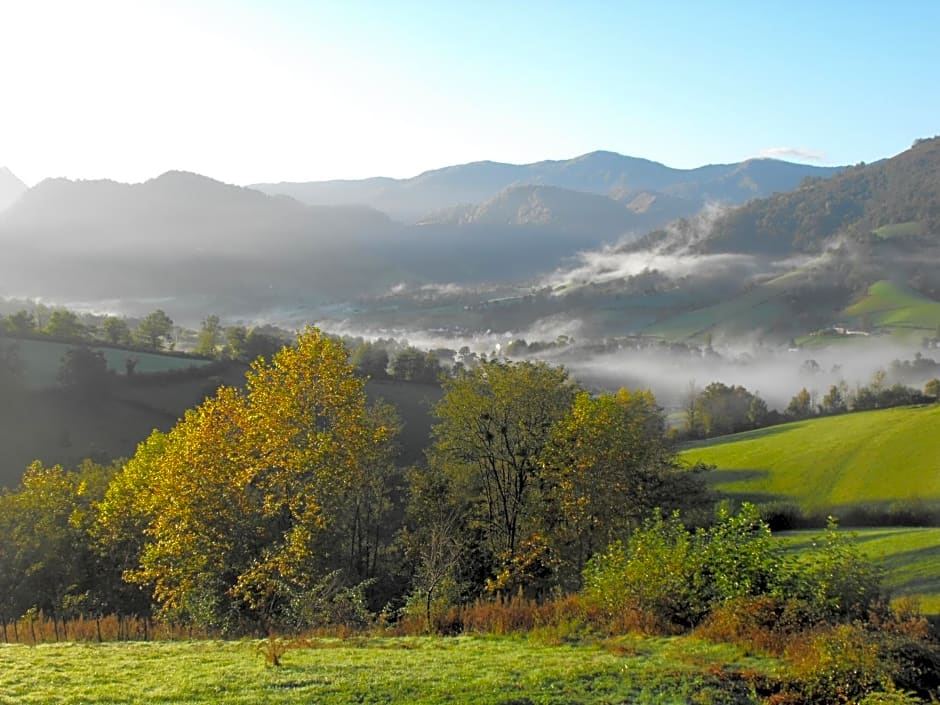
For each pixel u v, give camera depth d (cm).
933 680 1477
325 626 2280
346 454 3459
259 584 2833
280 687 1345
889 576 3016
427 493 3984
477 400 4069
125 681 1376
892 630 1688
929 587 2834
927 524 5825
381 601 3812
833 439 9069
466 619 2098
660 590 2019
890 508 6259
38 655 1622
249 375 3519
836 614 1823
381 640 1892
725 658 1594
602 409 3694
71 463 9581
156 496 3216
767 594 1900
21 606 4600
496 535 3888
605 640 1808
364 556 4394
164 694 1279
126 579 3309
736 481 8181
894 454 7912
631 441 3797
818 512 6391
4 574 4800
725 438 11194
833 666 1440
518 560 3281
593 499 3553
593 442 3572
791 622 1775
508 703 1266
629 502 3728
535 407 4100
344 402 3500
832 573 1914
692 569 2033
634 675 1448
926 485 6931
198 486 3184
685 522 3738
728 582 1948
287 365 3503
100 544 4609
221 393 3481
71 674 1424
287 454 3269
